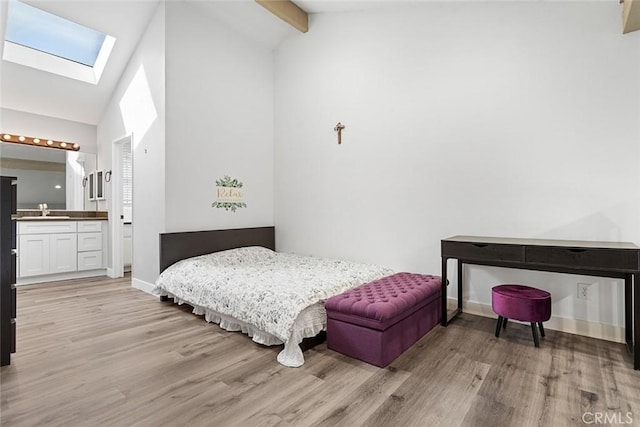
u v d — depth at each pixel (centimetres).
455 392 175
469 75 300
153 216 369
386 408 162
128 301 344
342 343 223
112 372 197
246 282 273
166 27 351
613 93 240
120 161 464
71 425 150
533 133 271
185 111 368
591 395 171
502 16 283
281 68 454
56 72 405
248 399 170
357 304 216
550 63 263
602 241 244
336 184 395
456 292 311
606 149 243
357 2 354
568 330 258
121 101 432
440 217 319
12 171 442
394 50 346
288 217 448
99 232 475
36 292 379
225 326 270
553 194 263
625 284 230
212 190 394
